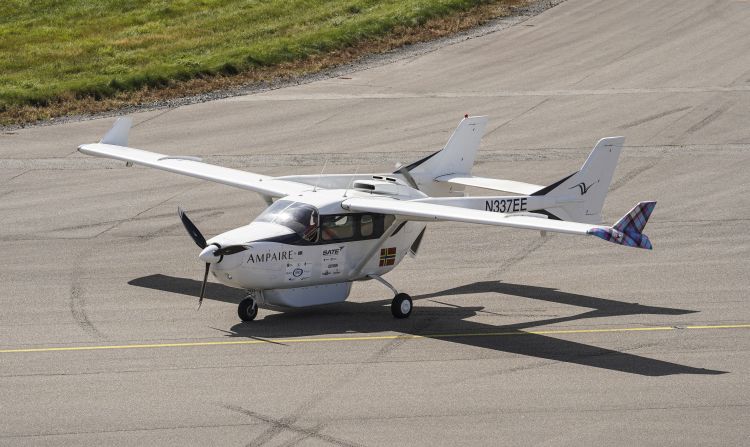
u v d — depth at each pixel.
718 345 54.03
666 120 114.38
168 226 79.75
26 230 78.25
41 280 65.75
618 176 94.50
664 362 51.38
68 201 86.94
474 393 46.81
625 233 49.91
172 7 175.88
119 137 80.19
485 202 63.09
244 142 107.81
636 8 175.50
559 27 164.00
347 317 59.34
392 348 53.47
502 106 121.75
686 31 158.12
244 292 64.19
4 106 120.75
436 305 61.75
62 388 47.12
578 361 51.53
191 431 42.19
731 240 75.81
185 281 66.12
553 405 45.38
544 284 66.12
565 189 66.44
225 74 138.62
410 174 67.81
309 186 65.62
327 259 58.59
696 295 63.38
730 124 112.31
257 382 48.06
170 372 49.41
